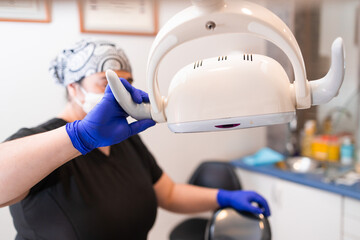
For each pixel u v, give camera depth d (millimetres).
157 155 1553
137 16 1334
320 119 1836
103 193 743
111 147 849
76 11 1174
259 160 1726
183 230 1552
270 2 939
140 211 825
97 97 727
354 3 1647
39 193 661
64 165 702
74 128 474
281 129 1838
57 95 1165
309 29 1583
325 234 1352
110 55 744
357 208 1207
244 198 775
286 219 1540
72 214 683
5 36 1047
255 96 404
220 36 1172
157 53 409
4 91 1077
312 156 1709
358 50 1698
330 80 422
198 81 425
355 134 1573
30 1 1068
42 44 1117
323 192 1336
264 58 443
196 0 366
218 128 434
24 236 687
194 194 960
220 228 659
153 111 484
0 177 462
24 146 474
